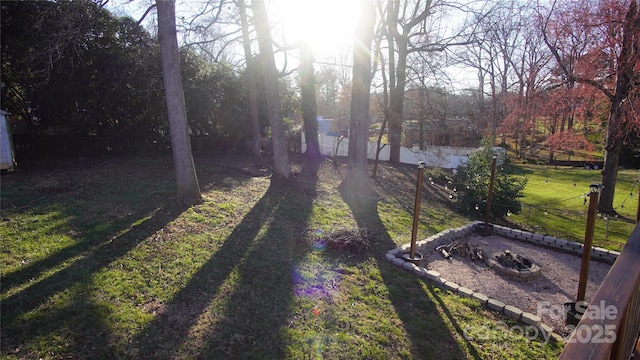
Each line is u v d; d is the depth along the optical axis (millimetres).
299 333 3301
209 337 3133
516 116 22891
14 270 3906
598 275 5328
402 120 17188
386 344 3264
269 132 18984
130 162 11703
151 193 7406
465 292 4328
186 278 4105
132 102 12758
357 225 6867
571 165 24469
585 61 10477
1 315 3141
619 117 10305
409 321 3678
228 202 7301
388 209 8492
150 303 3564
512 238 7066
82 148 12531
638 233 1880
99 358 2768
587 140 13172
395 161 17594
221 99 15539
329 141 19484
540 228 8789
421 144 17984
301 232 6070
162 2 6199
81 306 3367
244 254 4914
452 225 7805
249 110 16938
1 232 4879
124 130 13172
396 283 4539
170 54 6445
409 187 11906
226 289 3967
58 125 12219
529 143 30438
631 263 1538
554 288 4805
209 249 4949
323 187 10023
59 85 11008
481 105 27672
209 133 16438
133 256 4492
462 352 3230
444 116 14719
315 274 4574
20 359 2674
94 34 10297
